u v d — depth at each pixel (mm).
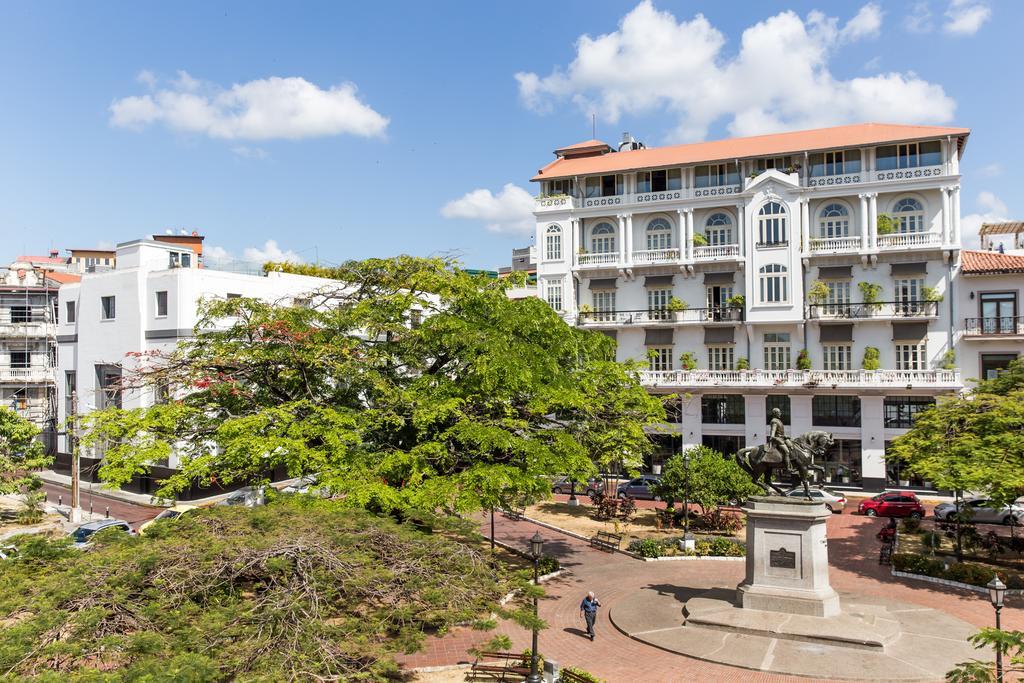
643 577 30391
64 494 47188
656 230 55875
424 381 27203
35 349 58500
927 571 29266
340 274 31625
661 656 21625
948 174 47188
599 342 32188
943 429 32281
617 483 49531
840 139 50719
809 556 23359
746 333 52438
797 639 21781
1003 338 46031
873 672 19641
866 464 48094
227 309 29062
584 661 21453
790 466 24000
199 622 13047
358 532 17125
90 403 49062
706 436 52531
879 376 47219
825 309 50062
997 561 30922
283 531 16156
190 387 28938
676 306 53156
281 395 28625
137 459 23672
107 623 12578
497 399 25797
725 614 23547
